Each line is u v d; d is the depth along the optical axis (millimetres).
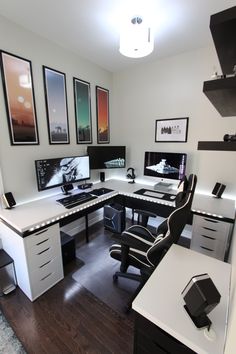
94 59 2598
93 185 2865
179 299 857
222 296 883
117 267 2098
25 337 1366
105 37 2059
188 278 986
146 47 1581
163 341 818
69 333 1396
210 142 743
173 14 1639
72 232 2783
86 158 2557
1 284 1765
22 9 1607
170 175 2525
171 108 2590
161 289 911
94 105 2830
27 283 1636
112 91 3125
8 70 1800
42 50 2061
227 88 637
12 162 1943
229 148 713
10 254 1805
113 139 3271
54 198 2244
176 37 2010
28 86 1977
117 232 2795
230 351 534
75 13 1657
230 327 607
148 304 830
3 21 1714
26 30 1896
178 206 1352
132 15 1598
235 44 694
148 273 1536
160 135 2748
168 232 1279
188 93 2418
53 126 2293
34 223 1578
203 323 746
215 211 1927
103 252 2373
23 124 1982
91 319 1505
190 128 2477
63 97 2359
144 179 3031
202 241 2021
